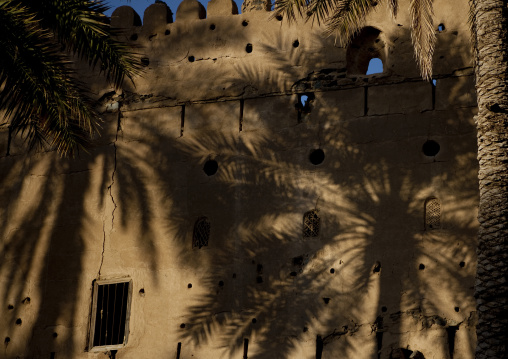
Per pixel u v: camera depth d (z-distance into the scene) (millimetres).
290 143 20250
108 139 21578
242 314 19359
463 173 18969
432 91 19656
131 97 21750
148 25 22188
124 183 21109
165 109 21438
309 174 19875
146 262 20375
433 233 18734
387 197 19203
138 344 19859
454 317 18109
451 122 19344
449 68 19672
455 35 19875
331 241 19266
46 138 21984
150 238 20516
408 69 19922
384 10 20516
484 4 16312
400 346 18234
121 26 22328
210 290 19734
